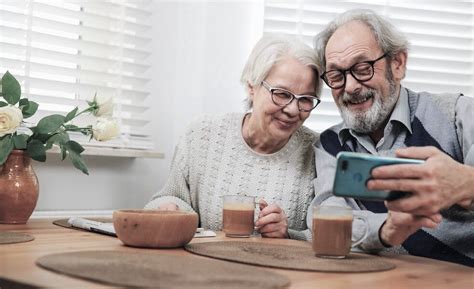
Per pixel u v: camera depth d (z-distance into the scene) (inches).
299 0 89.4
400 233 47.9
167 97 89.0
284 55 66.7
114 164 83.0
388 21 65.7
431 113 64.4
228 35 88.8
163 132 88.7
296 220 71.1
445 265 45.3
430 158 42.8
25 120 74.2
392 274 39.9
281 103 66.3
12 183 60.4
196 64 89.3
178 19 89.7
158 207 67.2
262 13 89.3
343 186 40.7
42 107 77.0
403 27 92.8
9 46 73.4
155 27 87.5
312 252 47.9
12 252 40.6
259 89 68.0
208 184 72.9
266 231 61.0
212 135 74.2
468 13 94.7
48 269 33.9
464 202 44.9
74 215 77.6
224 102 88.7
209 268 36.5
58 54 77.6
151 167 87.3
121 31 83.0
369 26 64.4
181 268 35.9
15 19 73.6
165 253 43.4
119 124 82.5
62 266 34.3
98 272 33.0
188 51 89.4
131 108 84.7
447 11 94.0
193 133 75.5
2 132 58.6
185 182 76.0
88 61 80.6
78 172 79.1
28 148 61.4
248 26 89.4
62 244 45.9
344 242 45.3
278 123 67.6
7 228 56.7
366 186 41.3
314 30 89.8
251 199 58.7
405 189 41.4
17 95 62.5
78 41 79.4
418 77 93.7
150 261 37.9
